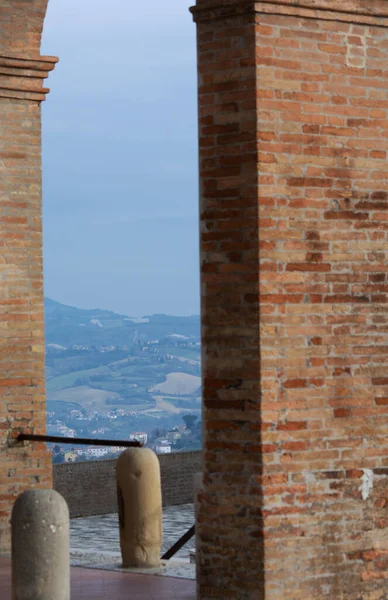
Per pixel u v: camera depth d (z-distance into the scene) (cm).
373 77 907
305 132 873
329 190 883
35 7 1271
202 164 879
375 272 902
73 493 2000
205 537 876
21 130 1284
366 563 887
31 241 1289
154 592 1010
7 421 1270
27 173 1289
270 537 848
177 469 2205
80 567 1145
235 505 861
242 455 859
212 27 873
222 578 866
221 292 872
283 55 866
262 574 845
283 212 862
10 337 1275
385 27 912
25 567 870
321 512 870
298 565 858
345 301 888
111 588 1030
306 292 871
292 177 868
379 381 901
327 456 875
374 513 892
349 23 897
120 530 1141
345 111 892
